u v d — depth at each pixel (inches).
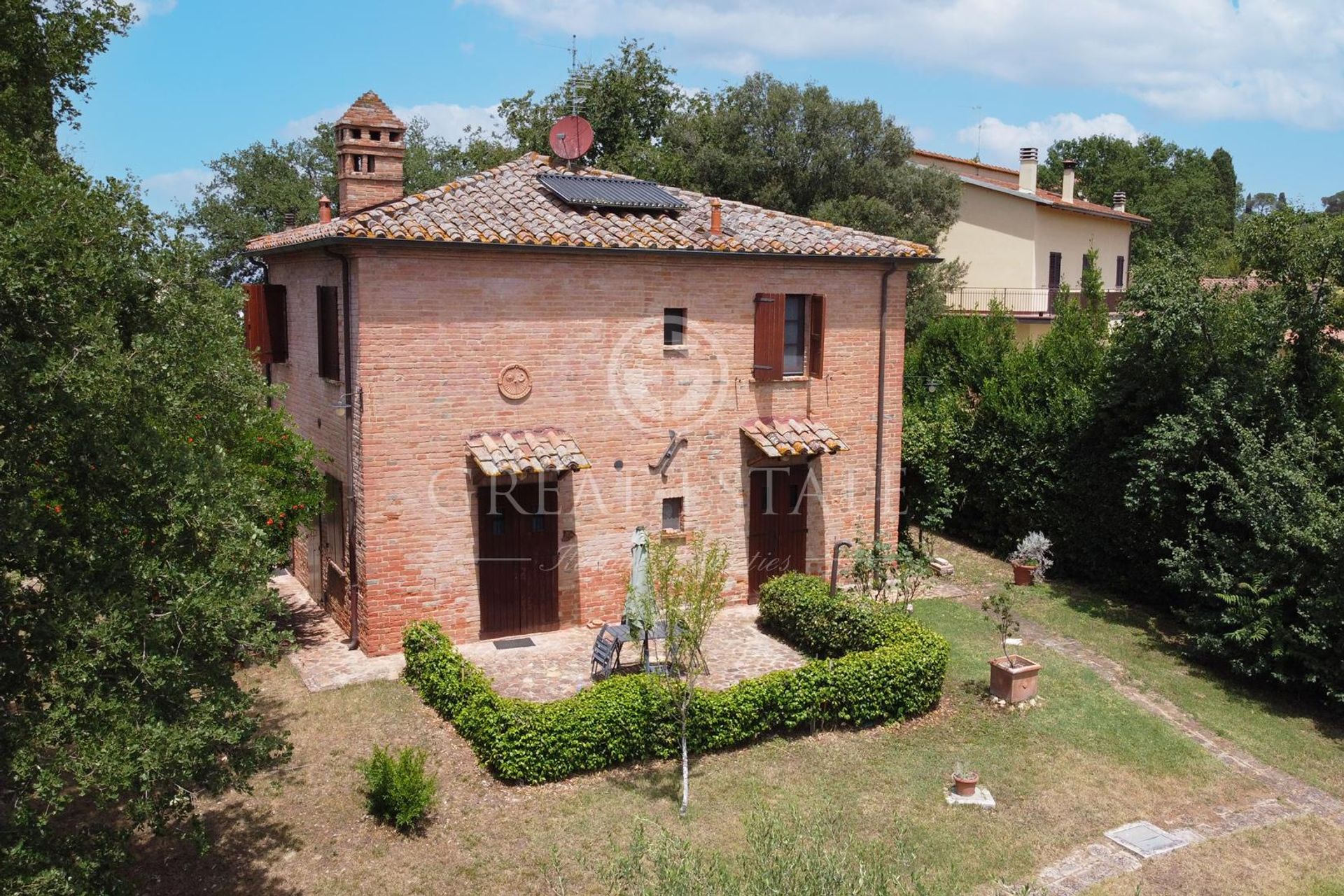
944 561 801.6
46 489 292.0
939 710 536.1
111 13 547.8
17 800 265.1
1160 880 391.9
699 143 1408.7
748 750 481.1
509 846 390.9
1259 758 505.7
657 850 312.2
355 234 517.3
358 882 366.6
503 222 577.0
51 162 453.7
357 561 572.7
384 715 497.0
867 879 283.7
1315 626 555.8
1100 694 564.4
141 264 330.3
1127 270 1678.2
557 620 615.2
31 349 265.9
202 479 306.2
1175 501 681.6
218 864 375.9
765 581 679.7
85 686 268.7
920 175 1331.2
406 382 550.9
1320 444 623.5
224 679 301.9
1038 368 845.8
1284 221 639.1
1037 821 430.6
